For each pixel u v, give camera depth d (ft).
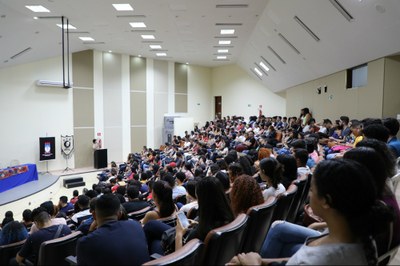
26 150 39.83
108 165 49.03
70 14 29.55
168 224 8.57
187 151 38.78
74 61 44.93
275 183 8.46
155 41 41.37
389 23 18.17
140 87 52.75
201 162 26.40
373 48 22.33
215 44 43.06
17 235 10.49
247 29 35.29
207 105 62.13
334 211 3.00
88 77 46.47
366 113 25.76
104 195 6.53
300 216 9.00
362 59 25.03
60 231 9.43
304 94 40.88
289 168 9.60
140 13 29.86
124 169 38.86
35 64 40.40
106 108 48.73
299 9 24.00
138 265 5.79
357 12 19.43
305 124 33.55
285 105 53.01
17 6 26.04
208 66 61.67
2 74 37.42
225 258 5.03
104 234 5.77
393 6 16.58
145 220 8.91
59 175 39.86
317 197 3.12
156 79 54.70
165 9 28.86
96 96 47.47
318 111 36.50
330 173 3.00
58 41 37.45
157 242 7.49
